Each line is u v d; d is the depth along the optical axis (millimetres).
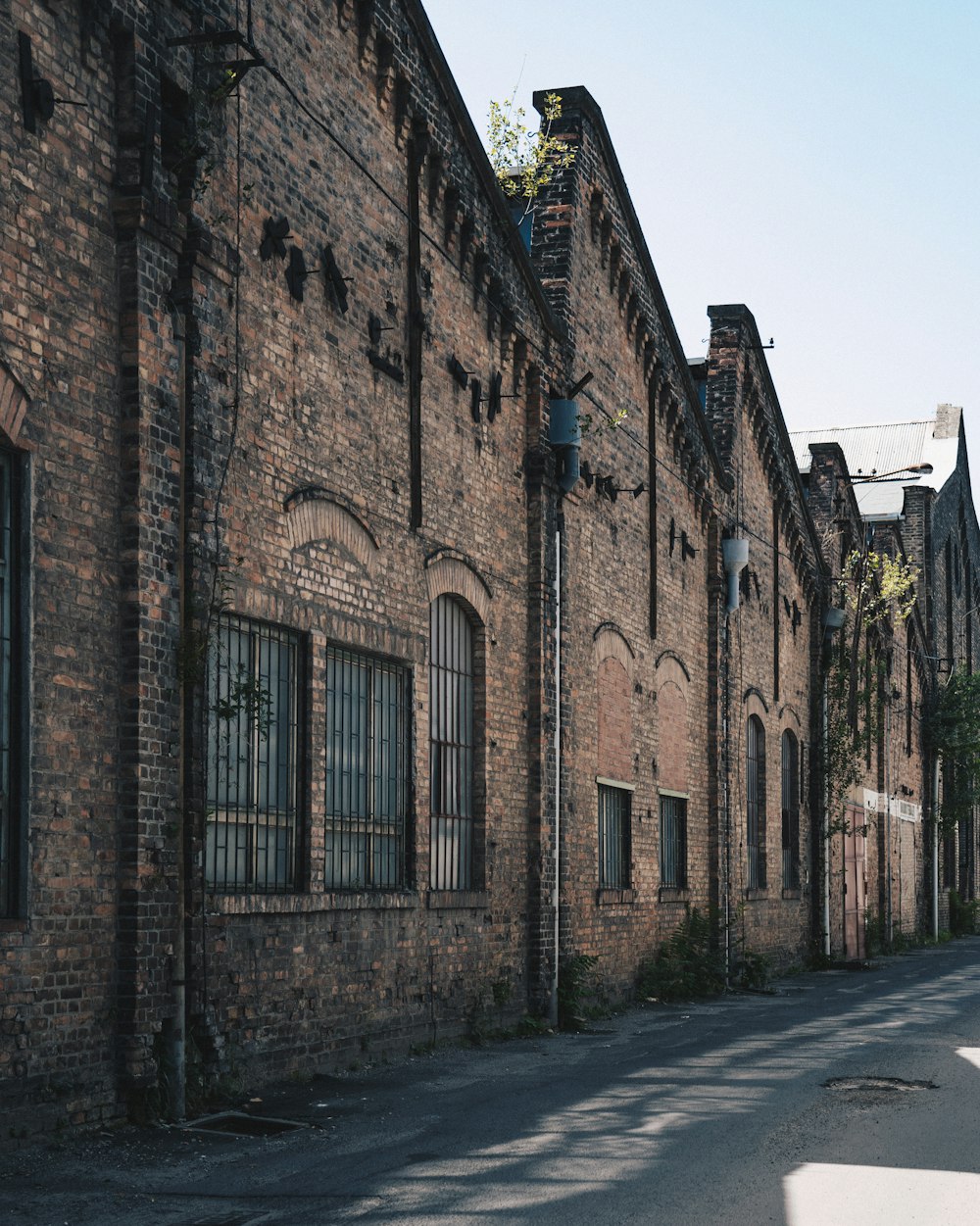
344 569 13188
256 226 11953
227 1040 11016
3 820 8977
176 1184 8289
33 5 9500
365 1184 8273
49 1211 7648
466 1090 11867
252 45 11125
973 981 26484
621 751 20781
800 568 32219
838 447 35781
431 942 14688
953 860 52531
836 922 34312
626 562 21266
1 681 9016
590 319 19969
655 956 21891
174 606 10469
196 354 10891
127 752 9938
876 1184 8289
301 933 12195
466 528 15914
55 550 9445
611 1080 12531
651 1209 7641
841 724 33844
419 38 14875
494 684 16547
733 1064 13656
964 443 59344
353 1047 12992
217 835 11328
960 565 57688
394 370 14250
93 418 9867
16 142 9258
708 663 25484
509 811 16812
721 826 25250
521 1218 7453
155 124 10469
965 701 48719
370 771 13781
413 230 14867
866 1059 13938
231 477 11375
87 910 9547
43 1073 9086
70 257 9727
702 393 27297
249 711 11273
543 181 19375
